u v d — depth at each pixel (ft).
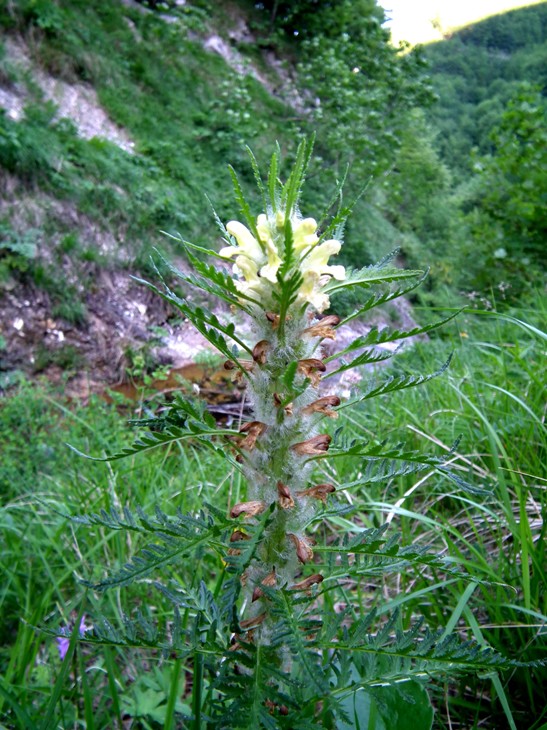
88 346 30.94
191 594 5.19
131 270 34.99
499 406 11.76
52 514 11.24
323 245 5.10
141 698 7.03
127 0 56.39
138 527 4.64
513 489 9.46
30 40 42.24
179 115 49.16
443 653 4.27
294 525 5.09
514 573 7.80
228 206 42.96
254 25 68.54
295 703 4.03
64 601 8.93
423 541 9.45
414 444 11.88
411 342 25.91
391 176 58.39
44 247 32.14
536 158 30.40
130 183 38.58
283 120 57.82
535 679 6.75
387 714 4.46
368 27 67.31
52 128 37.76
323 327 4.91
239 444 4.98
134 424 5.12
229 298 4.97
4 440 18.99
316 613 5.25
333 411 5.00
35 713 6.58
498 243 31.04
